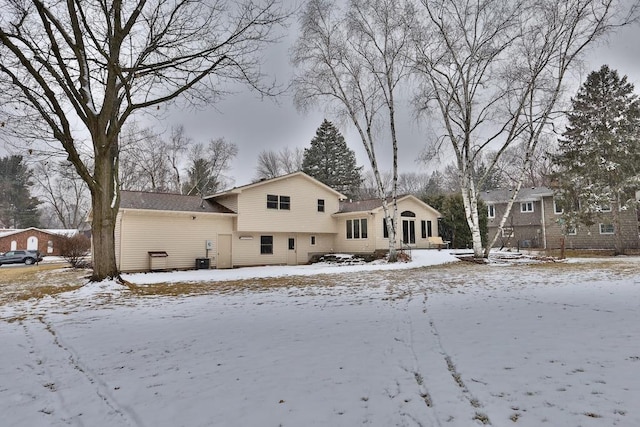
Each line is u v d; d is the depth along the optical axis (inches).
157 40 484.1
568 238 1207.6
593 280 448.8
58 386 153.0
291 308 323.9
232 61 490.0
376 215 992.2
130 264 756.6
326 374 154.1
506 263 760.3
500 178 1962.4
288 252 999.6
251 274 661.9
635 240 1093.1
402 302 339.9
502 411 115.6
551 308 283.4
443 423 109.6
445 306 310.2
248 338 221.8
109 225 495.5
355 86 832.9
